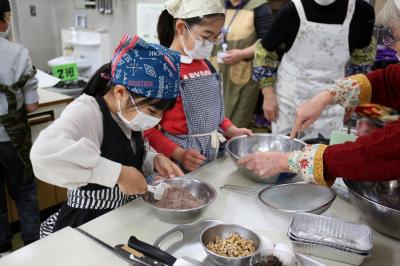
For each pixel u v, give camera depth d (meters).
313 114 1.26
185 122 1.41
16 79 1.93
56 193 2.52
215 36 1.36
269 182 1.23
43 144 0.87
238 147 1.44
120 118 1.06
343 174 0.86
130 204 1.09
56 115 2.32
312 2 1.71
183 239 0.93
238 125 2.50
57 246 0.88
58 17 3.96
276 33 1.83
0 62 1.86
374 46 1.87
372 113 1.89
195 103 1.40
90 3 3.55
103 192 1.11
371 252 0.90
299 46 1.82
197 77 1.40
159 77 0.95
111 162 0.92
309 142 1.49
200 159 1.33
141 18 3.05
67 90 2.90
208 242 0.91
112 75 1.00
